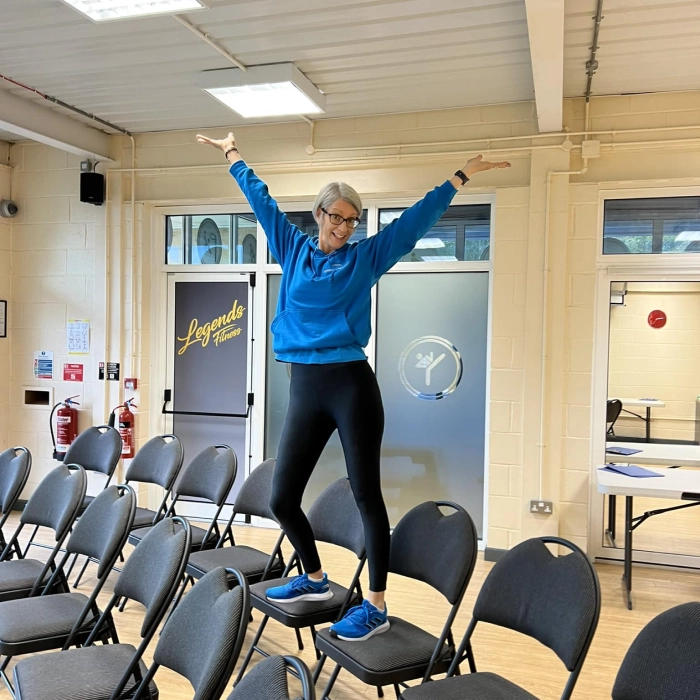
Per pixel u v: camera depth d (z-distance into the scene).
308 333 2.25
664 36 3.47
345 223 2.26
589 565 1.90
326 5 3.18
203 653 1.72
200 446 5.45
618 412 4.50
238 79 3.97
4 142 5.63
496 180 4.56
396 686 2.32
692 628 1.61
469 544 2.19
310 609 2.43
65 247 5.55
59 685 2.01
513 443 4.54
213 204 5.35
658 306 4.41
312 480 5.14
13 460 3.54
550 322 4.45
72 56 3.83
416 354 4.91
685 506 3.85
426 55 3.75
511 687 1.97
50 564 2.81
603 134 4.36
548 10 2.65
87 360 5.50
